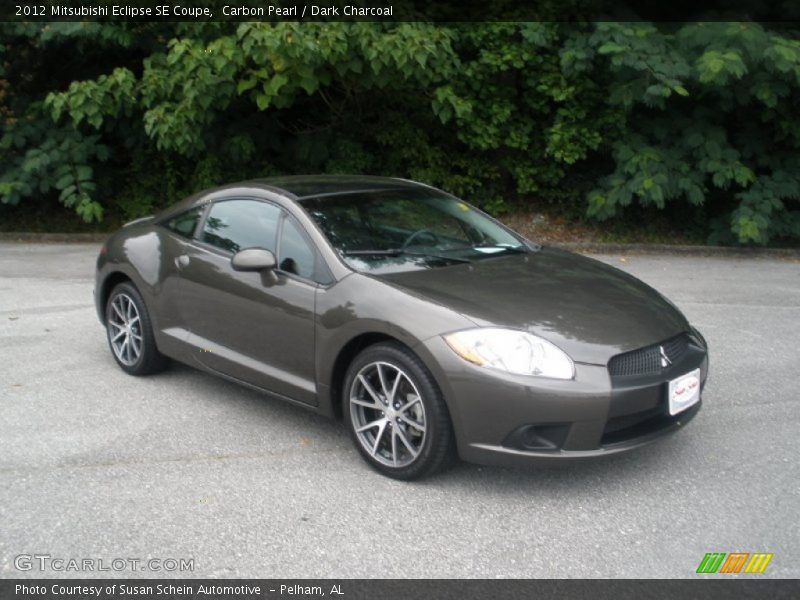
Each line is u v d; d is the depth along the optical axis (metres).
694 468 4.27
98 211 11.38
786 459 4.39
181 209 5.67
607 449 3.82
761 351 6.48
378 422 4.17
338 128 12.05
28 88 12.23
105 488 4.05
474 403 3.78
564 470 4.25
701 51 10.30
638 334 4.04
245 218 5.09
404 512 3.80
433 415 3.91
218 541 3.54
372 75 10.39
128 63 12.30
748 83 10.35
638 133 11.25
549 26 11.06
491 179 12.37
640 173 10.77
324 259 4.51
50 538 3.57
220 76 10.09
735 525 3.68
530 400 3.71
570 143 11.31
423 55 9.91
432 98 11.20
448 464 4.04
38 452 4.48
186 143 10.60
